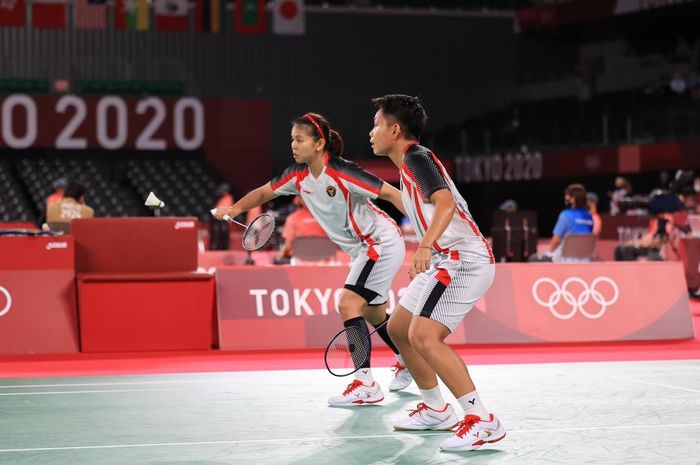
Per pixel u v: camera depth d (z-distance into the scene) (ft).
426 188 17.99
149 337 34.17
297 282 35.47
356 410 22.45
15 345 33.19
